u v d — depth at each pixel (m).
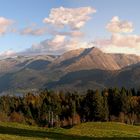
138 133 75.38
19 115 188.62
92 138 64.50
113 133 72.44
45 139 57.12
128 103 196.00
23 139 53.91
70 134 70.38
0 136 54.25
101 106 179.25
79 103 198.00
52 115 185.38
